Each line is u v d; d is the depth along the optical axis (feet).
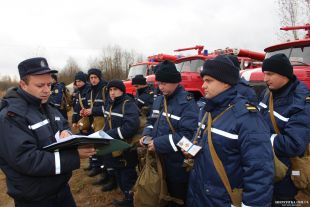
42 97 7.79
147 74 35.47
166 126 10.29
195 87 27.32
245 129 6.91
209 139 7.39
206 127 7.76
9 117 7.14
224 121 7.27
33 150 7.17
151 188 9.93
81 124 18.38
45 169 7.18
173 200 10.27
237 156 7.12
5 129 7.08
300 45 18.75
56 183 7.76
